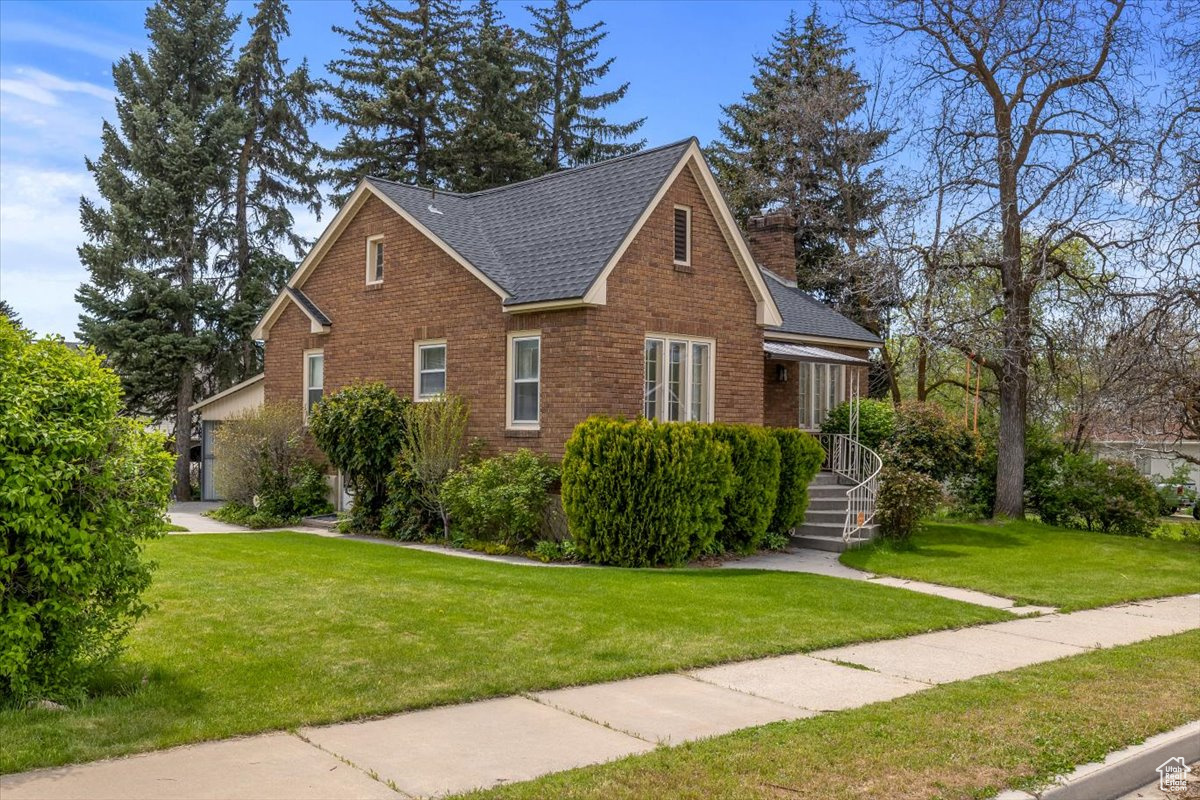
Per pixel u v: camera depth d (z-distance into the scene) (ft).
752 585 42.24
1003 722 22.31
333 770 18.42
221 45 114.73
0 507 20.48
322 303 73.46
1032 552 57.06
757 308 64.49
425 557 49.96
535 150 144.66
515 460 54.75
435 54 131.13
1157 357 61.26
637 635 30.83
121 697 22.56
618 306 54.95
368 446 61.82
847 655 29.96
